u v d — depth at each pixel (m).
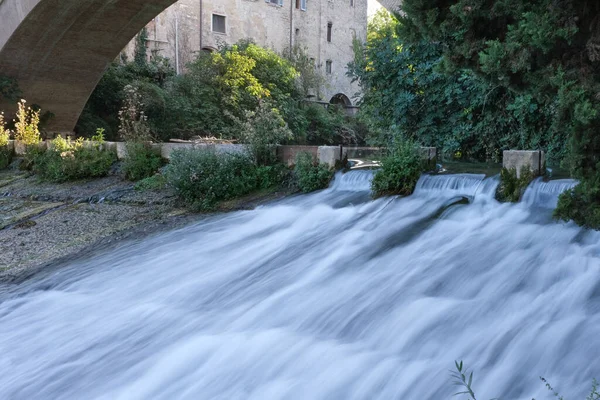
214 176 9.88
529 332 4.40
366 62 12.48
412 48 11.47
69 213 9.98
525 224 6.53
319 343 4.75
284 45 38.03
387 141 12.31
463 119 11.63
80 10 19.94
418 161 8.65
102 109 27.39
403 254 6.35
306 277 6.18
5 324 5.73
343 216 8.11
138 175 11.77
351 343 4.78
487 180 7.83
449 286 5.49
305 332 5.01
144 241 8.16
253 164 10.35
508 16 5.67
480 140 11.38
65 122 24.69
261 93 30.06
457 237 6.59
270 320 5.32
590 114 4.89
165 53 31.62
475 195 7.80
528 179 7.41
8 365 4.88
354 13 43.56
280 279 6.21
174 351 4.86
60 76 22.98
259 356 4.63
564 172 7.95
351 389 4.07
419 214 7.62
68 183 12.35
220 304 5.79
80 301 6.19
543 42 5.11
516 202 7.29
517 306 4.91
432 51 11.28
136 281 6.64
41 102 23.53
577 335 4.24
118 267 7.17
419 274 5.78
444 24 5.84
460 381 3.91
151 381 4.46
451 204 7.69
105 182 11.97
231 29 34.94
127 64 28.28
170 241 8.02
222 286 6.21
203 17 33.34
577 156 5.29
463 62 6.02
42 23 20.12
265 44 36.81
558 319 4.57
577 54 5.31
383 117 12.52
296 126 31.47
